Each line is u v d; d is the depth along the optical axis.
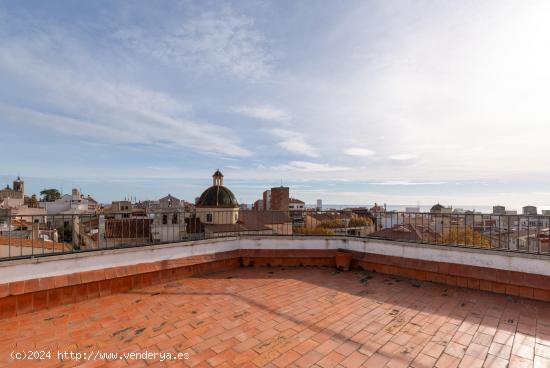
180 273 5.82
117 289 4.97
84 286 4.63
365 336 3.40
